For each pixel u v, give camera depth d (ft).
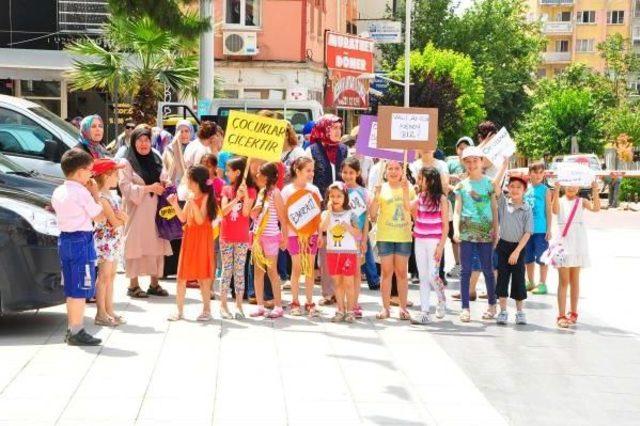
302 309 38.88
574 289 37.96
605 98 270.67
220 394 25.95
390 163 37.50
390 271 37.68
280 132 36.32
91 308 37.70
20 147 49.85
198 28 60.13
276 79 117.91
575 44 370.53
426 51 182.09
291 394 26.22
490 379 29.14
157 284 40.65
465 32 217.15
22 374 27.40
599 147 239.50
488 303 38.68
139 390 26.08
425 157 41.04
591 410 26.12
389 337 34.35
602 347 34.06
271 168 36.42
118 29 86.02
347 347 32.35
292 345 32.27
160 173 40.06
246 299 40.60
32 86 100.94
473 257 40.01
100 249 33.86
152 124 86.17
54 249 32.01
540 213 46.47
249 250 39.40
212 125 43.19
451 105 157.69
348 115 141.49
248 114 36.29
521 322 38.04
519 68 239.71
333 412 24.68
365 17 209.56
